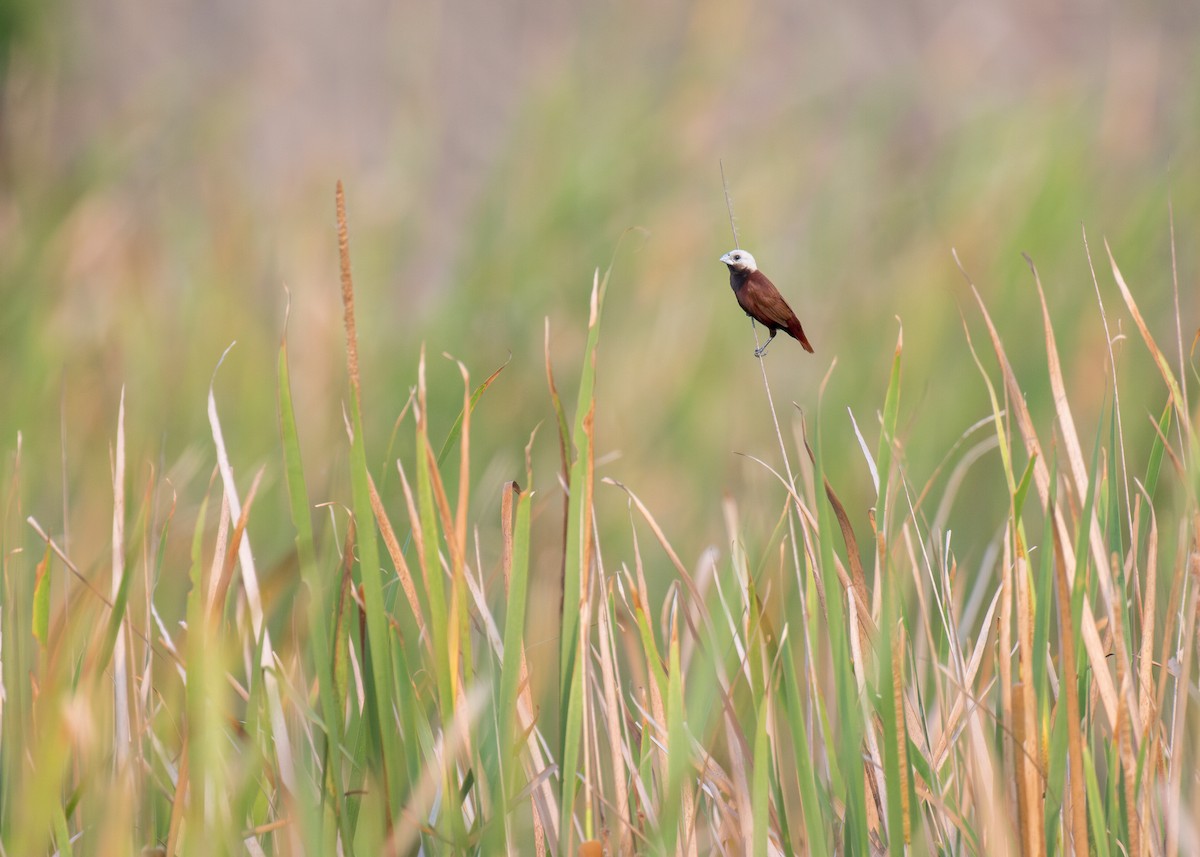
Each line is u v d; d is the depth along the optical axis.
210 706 18.83
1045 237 26.38
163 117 33.31
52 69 35.66
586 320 27.25
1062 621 18.86
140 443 22.75
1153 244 25.66
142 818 18.98
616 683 19.02
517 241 27.91
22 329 25.05
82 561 19.70
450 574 18.94
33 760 18.91
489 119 44.72
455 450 23.17
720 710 19.11
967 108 33.12
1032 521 19.94
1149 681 18.97
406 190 31.55
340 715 18.91
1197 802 19.00
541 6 48.50
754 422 25.00
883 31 48.25
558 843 18.89
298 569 19.05
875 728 18.98
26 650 19.05
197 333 25.69
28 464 21.20
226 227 28.88
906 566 19.23
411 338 26.02
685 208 29.80
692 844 18.95
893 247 29.23
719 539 21.58
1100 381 23.61
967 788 19.03
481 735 19.02
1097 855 18.88
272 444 23.19
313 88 45.97
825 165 32.09
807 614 18.95
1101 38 50.66
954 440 22.59
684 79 32.25
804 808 18.88
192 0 47.81
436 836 18.84
